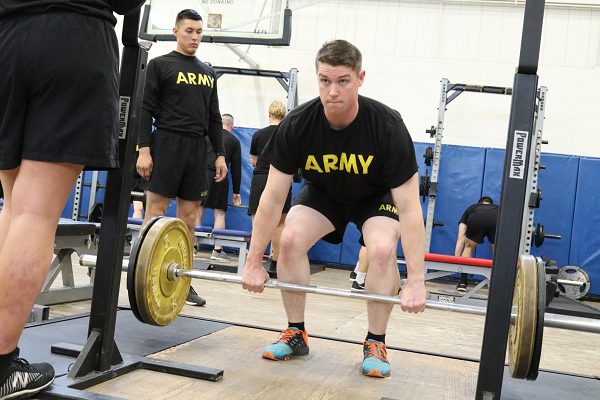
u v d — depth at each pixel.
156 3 5.93
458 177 5.80
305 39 6.66
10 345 1.30
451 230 5.79
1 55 1.27
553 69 6.08
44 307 2.24
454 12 6.36
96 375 1.59
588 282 5.20
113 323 1.67
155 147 2.78
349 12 6.56
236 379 1.73
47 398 1.43
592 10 6.07
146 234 1.74
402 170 1.72
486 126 6.18
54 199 1.32
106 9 1.38
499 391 1.45
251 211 4.47
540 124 4.88
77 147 1.29
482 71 6.23
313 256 5.99
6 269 1.27
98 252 1.65
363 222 1.96
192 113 2.79
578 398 1.87
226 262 5.27
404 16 6.45
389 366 1.90
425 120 6.34
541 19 1.43
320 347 2.21
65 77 1.27
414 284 1.68
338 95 1.61
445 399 1.70
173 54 2.82
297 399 1.60
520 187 1.44
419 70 6.36
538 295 1.45
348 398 1.64
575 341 3.01
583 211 5.51
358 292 1.72
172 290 1.89
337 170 1.84
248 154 6.25
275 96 6.68
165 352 1.96
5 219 1.41
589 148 5.99
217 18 5.79
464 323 3.25
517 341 1.48
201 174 2.86
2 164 1.30
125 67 1.66
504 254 1.45
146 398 1.51
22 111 1.29
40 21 1.27
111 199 1.65
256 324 2.63
